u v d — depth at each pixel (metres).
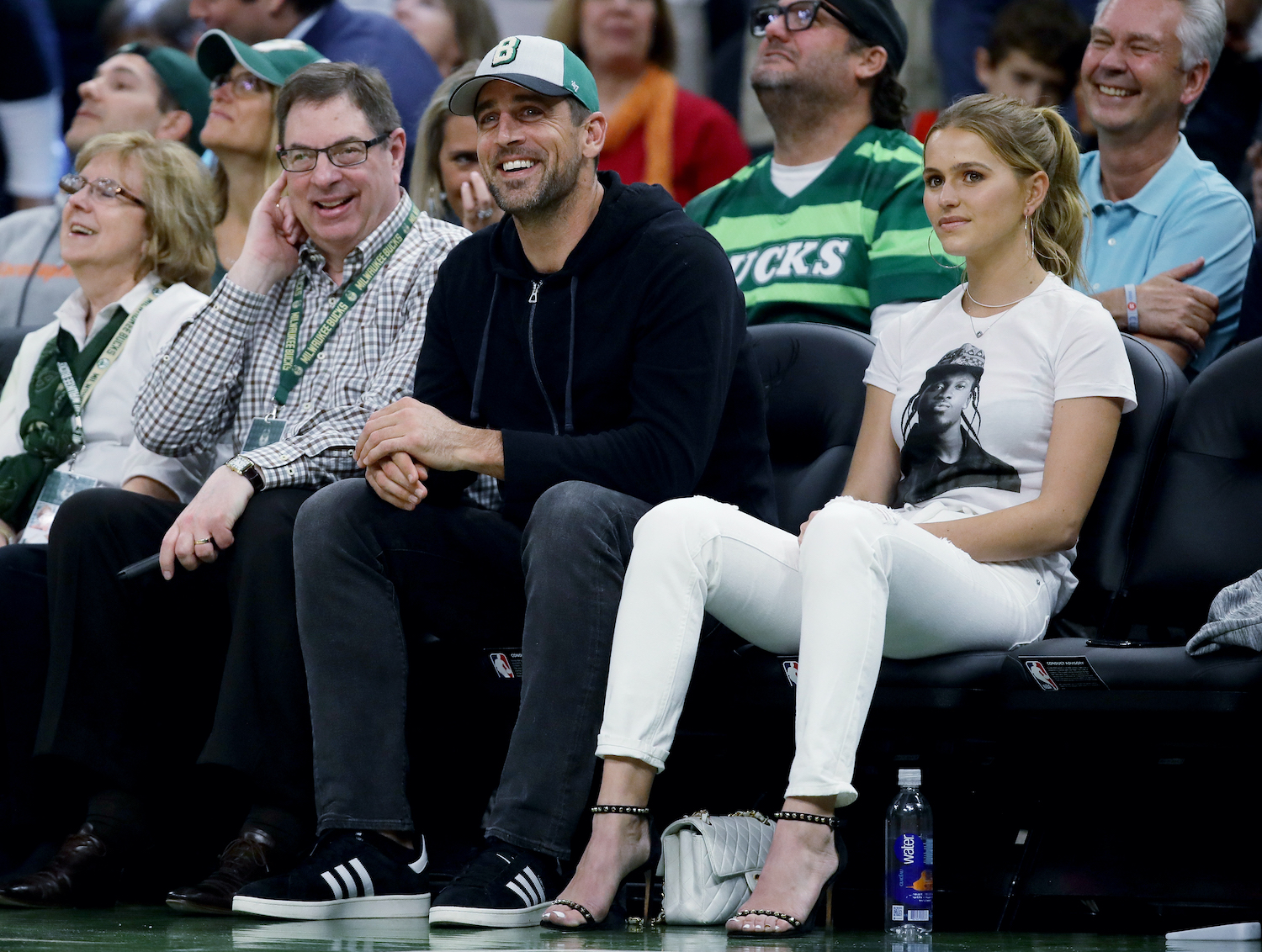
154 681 9.46
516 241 9.24
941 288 11.52
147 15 17.89
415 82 15.79
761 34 12.54
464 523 8.60
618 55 15.41
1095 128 12.00
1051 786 8.48
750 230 12.70
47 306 16.08
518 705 9.10
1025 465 8.79
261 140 14.09
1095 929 8.85
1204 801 8.13
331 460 9.27
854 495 9.30
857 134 12.47
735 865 7.61
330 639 8.23
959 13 14.79
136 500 9.46
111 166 11.76
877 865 8.86
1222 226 11.63
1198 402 9.20
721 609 7.88
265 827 8.56
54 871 8.84
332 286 10.41
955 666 7.96
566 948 6.29
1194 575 8.87
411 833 8.34
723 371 8.59
